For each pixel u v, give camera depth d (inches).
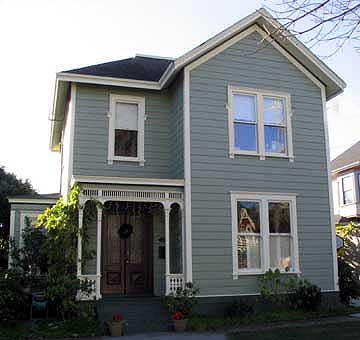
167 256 477.1
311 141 555.8
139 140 550.3
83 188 462.9
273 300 499.2
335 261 537.6
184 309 452.8
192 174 499.8
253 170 523.5
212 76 528.1
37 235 520.4
